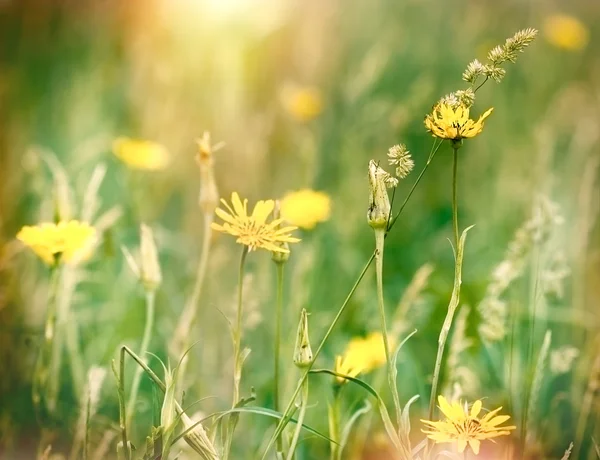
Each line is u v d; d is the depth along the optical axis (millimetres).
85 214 1772
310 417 1740
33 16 2920
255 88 2695
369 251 2186
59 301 1724
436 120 1504
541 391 1742
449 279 2004
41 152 2090
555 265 1830
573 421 1750
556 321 1839
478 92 2703
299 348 1528
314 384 1782
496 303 1715
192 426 1512
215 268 1899
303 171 2289
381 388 1761
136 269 1661
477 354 1824
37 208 2051
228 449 1540
